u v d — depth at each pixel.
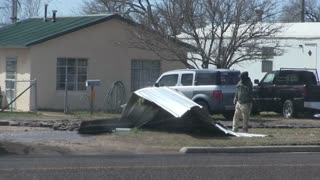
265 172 24.55
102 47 62.09
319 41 75.88
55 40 59.00
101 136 37.06
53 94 58.94
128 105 41.00
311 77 57.66
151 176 23.08
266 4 62.62
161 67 65.38
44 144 33.22
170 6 61.91
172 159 28.86
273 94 56.81
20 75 58.81
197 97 50.03
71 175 23.02
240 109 39.94
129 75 63.62
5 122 44.84
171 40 61.47
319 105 54.34
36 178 22.19
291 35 77.81
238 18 60.44
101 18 61.41
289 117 55.16
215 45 63.97
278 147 33.50
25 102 57.69
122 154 30.89
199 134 38.16
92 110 55.41
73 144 33.53
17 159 28.30
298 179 22.92
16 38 60.78
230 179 22.64
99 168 25.09
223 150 32.69
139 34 61.34
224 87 50.09
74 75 60.47
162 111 38.91
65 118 49.47
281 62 78.88
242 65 81.06
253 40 66.38
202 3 61.19
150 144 34.00
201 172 24.30
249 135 38.06
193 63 66.44
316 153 32.81
